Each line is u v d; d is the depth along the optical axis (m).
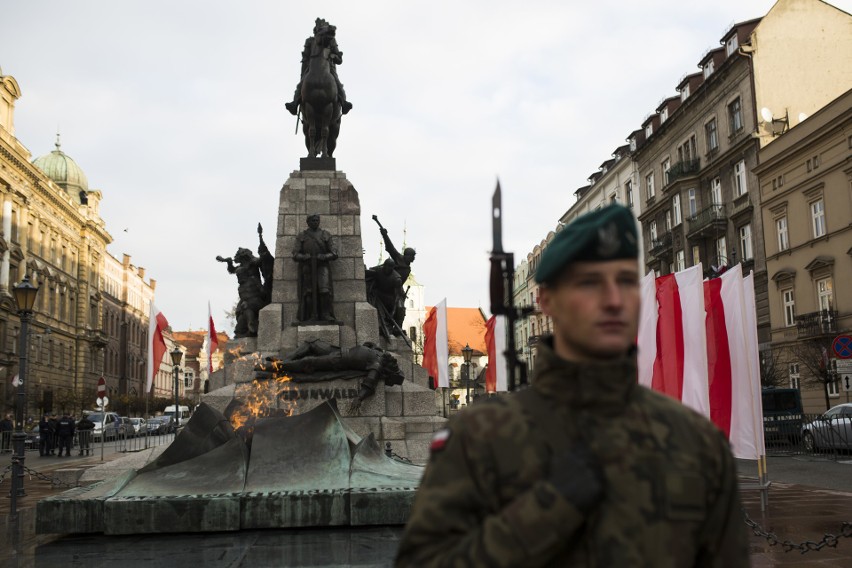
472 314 115.94
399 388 14.97
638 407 1.72
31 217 60.62
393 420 14.47
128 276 92.62
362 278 16.28
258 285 16.64
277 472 7.85
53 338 65.75
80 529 7.36
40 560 6.35
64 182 78.38
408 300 106.94
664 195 46.81
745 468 18.08
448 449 1.75
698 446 1.71
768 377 31.64
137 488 7.69
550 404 1.72
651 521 1.59
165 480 7.81
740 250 39.19
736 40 40.09
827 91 37.78
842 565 6.81
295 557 6.28
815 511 10.22
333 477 7.87
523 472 1.65
